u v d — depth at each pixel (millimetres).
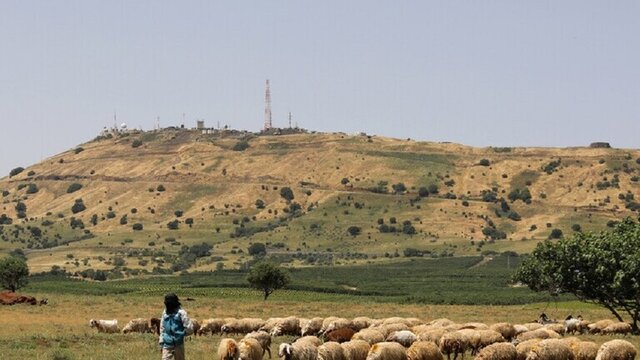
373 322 104125
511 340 91375
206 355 75250
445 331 85625
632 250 122000
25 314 140375
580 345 75562
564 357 73562
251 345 65125
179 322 49344
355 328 102125
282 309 174500
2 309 150500
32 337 88375
